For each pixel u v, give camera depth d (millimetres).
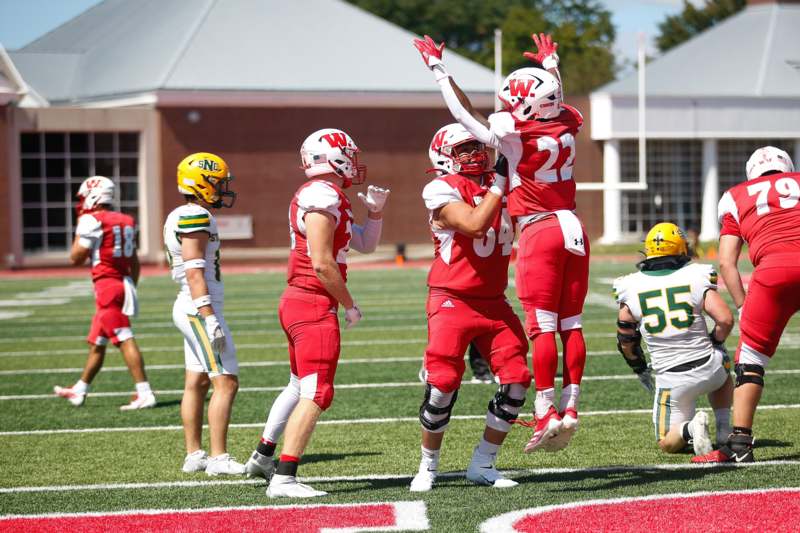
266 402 26953
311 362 16828
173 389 29906
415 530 14297
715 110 113562
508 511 15188
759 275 18016
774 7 125500
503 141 16094
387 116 107188
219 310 19266
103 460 20391
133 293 27266
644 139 109062
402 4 188125
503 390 17000
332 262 16406
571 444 20844
